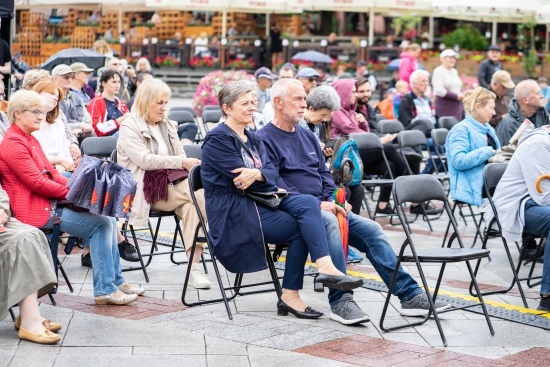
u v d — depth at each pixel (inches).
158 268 362.9
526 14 1001.5
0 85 378.0
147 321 287.4
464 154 404.8
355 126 468.8
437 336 282.2
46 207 291.4
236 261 291.7
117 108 463.5
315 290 330.3
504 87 572.4
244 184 287.1
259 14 1544.0
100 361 247.8
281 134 311.0
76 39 1483.8
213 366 246.5
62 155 359.3
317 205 291.0
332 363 252.2
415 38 1327.5
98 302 303.9
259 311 303.3
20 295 258.4
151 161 332.8
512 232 330.6
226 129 295.3
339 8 1130.0
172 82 1348.4
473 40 1298.0
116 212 285.7
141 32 1475.1
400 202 293.9
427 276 363.6
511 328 293.4
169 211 340.5
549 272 311.6
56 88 351.6
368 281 347.3
